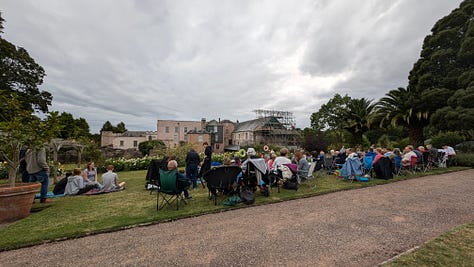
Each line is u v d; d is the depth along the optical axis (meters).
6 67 17.48
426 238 2.91
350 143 22.75
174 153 15.48
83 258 2.50
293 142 36.41
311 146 21.78
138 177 10.30
